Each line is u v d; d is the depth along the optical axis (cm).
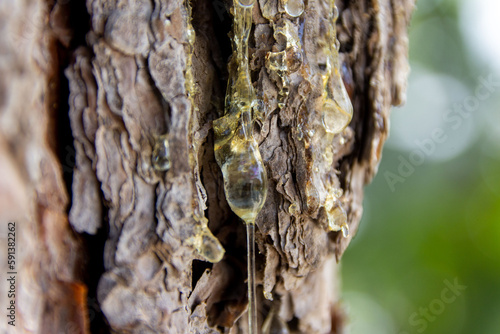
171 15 22
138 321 22
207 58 23
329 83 23
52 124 22
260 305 25
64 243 22
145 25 21
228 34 23
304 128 23
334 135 24
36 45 21
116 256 21
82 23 22
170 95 22
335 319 30
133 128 21
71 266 22
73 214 22
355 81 25
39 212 21
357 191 25
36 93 21
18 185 20
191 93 22
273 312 25
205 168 23
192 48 22
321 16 23
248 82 23
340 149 24
